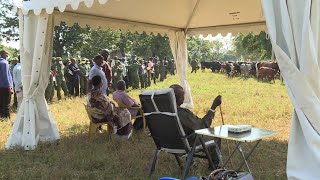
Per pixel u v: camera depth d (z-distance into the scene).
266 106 11.22
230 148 5.99
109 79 9.49
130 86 18.42
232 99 13.37
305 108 3.06
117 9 7.58
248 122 8.63
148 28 9.66
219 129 4.11
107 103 6.67
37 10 5.84
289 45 3.14
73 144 6.39
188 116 4.38
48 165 5.32
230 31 10.14
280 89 17.56
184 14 8.97
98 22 8.07
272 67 22.70
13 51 38.59
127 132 6.82
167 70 29.67
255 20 9.49
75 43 36.84
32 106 6.19
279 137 6.93
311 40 3.04
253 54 43.56
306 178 3.01
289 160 3.15
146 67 20.17
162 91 4.27
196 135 4.30
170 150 4.64
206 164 5.11
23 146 6.10
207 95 14.77
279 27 3.25
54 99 14.37
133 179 4.73
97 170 5.12
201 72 38.12
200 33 10.59
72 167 5.24
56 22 6.93
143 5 7.60
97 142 6.64
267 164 5.24
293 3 3.13
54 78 14.12
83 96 15.02
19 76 9.20
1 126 8.50
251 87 18.95
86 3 4.94
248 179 3.52
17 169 5.18
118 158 5.62
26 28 6.17
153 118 4.54
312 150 2.98
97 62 7.74
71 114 10.27
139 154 5.80
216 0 7.70
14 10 6.24
